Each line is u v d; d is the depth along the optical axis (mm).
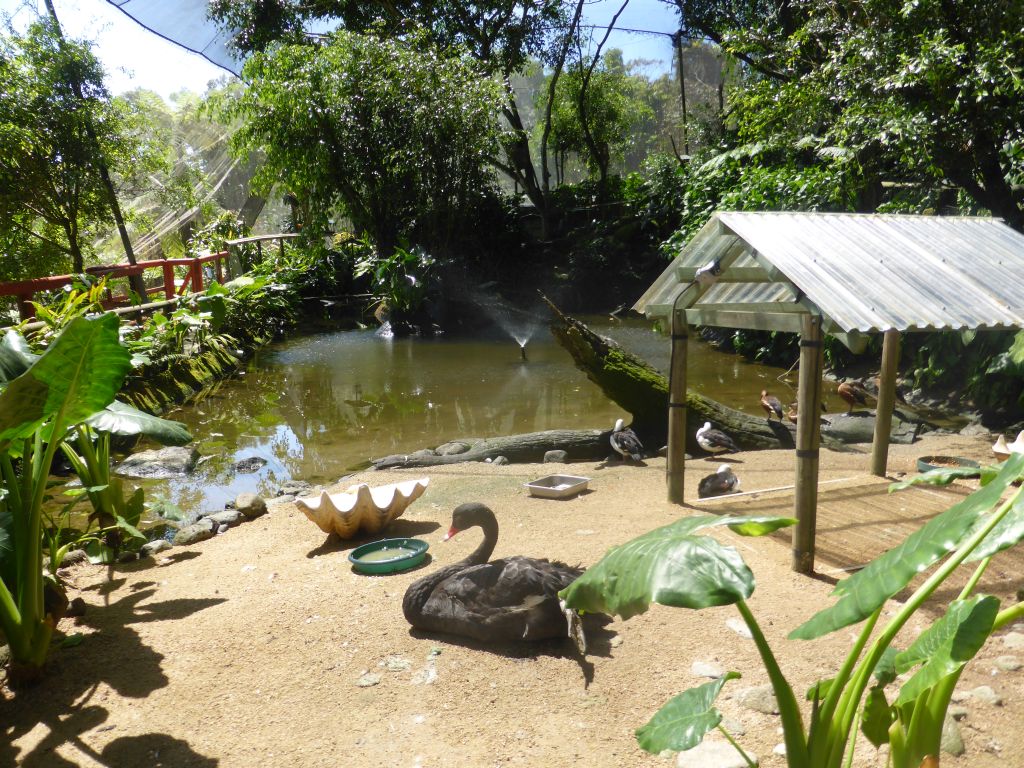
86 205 13969
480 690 3410
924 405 10328
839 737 2082
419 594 3967
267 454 8820
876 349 12266
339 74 18328
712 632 3820
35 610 3637
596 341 8336
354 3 22219
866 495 5977
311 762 2973
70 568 5234
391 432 9688
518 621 3715
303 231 21406
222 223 21188
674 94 33844
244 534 5789
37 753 3094
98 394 3516
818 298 4223
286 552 5293
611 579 2070
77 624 4258
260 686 3535
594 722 3139
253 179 21219
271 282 18172
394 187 19203
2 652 3848
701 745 2945
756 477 6734
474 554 4219
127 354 3436
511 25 23906
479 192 20281
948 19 9500
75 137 12828
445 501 6281
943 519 2150
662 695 3309
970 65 9039
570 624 3643
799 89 11953
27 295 9422
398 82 18547
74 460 5508
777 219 5234
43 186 12945
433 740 3074
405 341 17281
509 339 17484
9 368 4000
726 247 5379
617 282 22094
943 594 4074
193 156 19000
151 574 5043
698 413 8242
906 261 5039
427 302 18625
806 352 4398
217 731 3201
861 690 2088
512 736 3070
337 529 5367
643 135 35750
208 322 13656
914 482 2732
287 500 6812
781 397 11188
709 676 3430
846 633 3738
